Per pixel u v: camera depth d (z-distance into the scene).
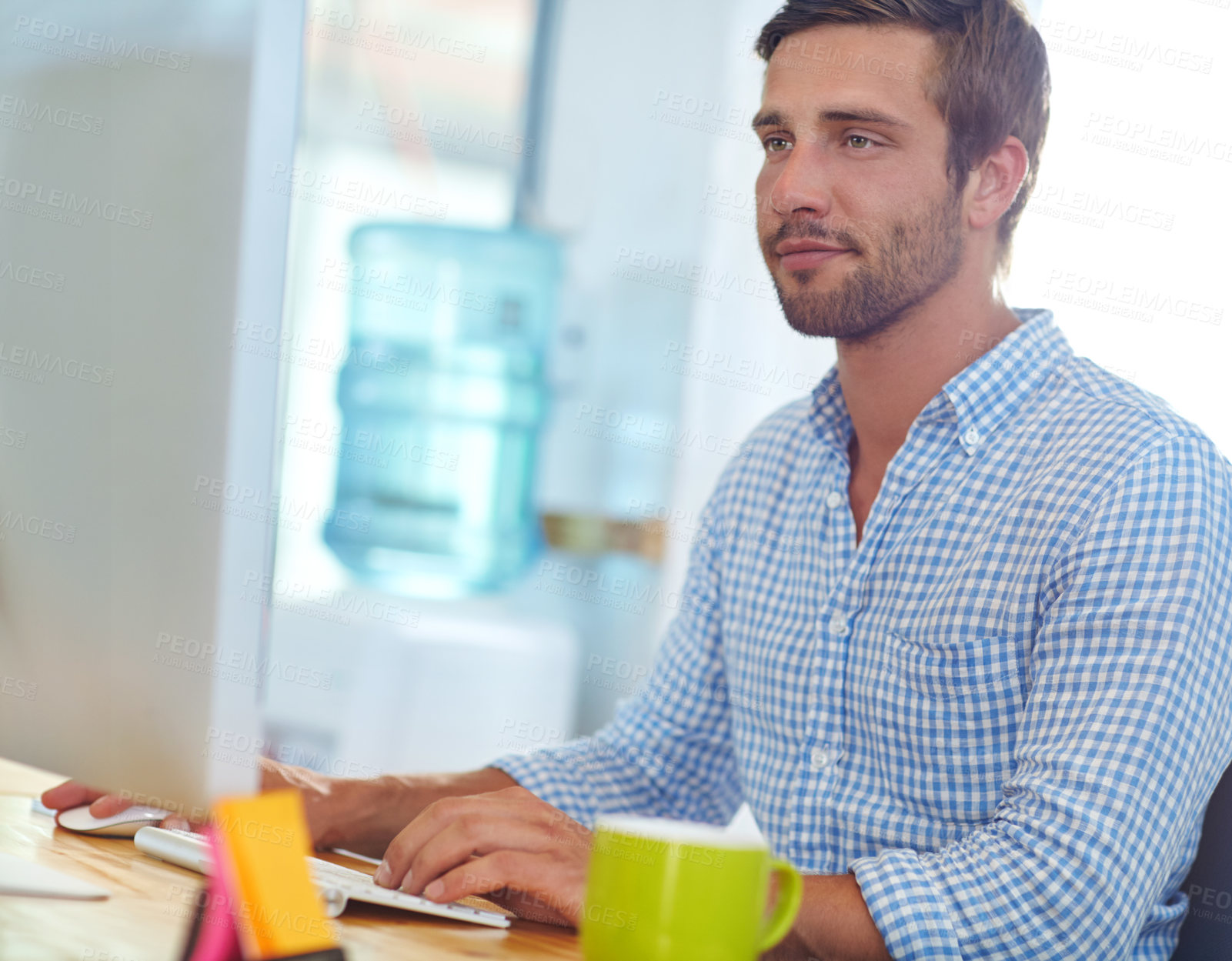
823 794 1.07
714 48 3.87
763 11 3.79
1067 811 0.82
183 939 0.57
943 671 1.00
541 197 4.20
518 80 4.25
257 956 0.55
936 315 1.10
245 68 0.57
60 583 0.67
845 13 1.08
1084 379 1.05
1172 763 0.84
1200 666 0.87
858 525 1.14
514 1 4.19
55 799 0.88
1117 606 0.89
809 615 1.13
